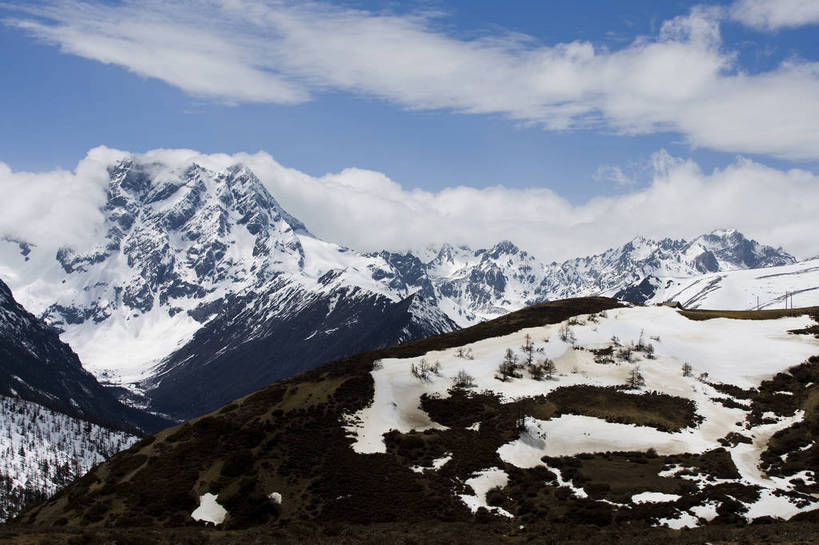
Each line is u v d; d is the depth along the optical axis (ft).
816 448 471.62
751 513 398.83
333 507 443.73
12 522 520.42
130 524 447.83
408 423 535.60
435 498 440.86
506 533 368.07
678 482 442.09
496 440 504.02
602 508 411.54
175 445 532.73
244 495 465.06
